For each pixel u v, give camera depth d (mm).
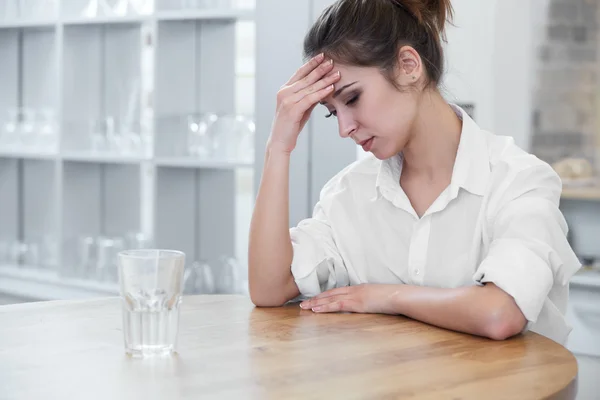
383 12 1702
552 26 3029
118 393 1166
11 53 4488
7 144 4367
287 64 3406
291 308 1768
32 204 4508
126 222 4207
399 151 1824
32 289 4223
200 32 3881
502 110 3131
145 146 3961
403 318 1664
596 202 2998
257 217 1824
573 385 1266
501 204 1729
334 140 3289
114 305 1726
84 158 4012
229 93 3791
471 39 3166
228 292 3832
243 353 1380
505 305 1519
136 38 4055
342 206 1962
